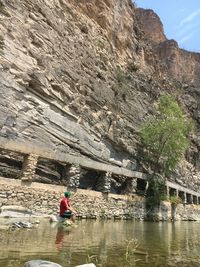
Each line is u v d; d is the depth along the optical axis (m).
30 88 25.67
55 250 8.77
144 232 16.98
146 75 51.06
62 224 15.88
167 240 14.15
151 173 37.47
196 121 69.44
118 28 47.09
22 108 24.22
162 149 37.34
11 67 24.25
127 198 28.17
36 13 29.19
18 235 10.80
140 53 54.44
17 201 17.75
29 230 12.44
